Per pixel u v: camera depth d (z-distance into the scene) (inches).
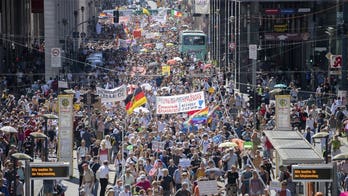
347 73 5393.7
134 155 2992.1
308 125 4033.0
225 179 2847.0
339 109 4168.3
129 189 2571.4
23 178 2775.6
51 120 3767.2
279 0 6254.9
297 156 2517.2
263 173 2770.7
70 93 3668.8
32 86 5565.9
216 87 5531.5
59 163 2262.6
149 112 4163.4
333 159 2447.1
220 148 3073.3
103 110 4256.9
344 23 5556.1
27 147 3462.1
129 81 5930.1
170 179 2709.2
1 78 5989.2
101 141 3339.1
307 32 6702.8
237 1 6407.5
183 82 5954.7
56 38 7490.2
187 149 3137.3
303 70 6771.7
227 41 7396.7
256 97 4690.0
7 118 3887.8
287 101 3501.5
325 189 2448.3
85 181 2751.0
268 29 6742.1
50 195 2630.4
